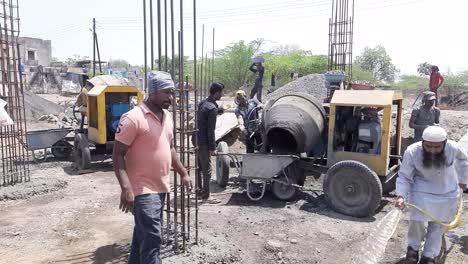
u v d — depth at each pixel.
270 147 7.34
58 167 9.52
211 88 6.64
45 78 39.56
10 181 7.70
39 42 46.88
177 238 4.60
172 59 4.43
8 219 5.99
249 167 6.82
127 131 3.44
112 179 8.45
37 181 7.79
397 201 4.25
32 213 6.27
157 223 3.55
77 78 38.91
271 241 5.20
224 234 5.31
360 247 4.99
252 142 8.27
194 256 4.50
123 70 38.84
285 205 6.76
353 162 6.20
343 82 8.52
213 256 4.55
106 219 6.02
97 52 27.92
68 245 5.07
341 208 6.32
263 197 7.17
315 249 5.04
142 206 3.51
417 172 4.38
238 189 7.62
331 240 5.33
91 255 4.77
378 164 6.39
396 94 6.79
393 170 7.00
